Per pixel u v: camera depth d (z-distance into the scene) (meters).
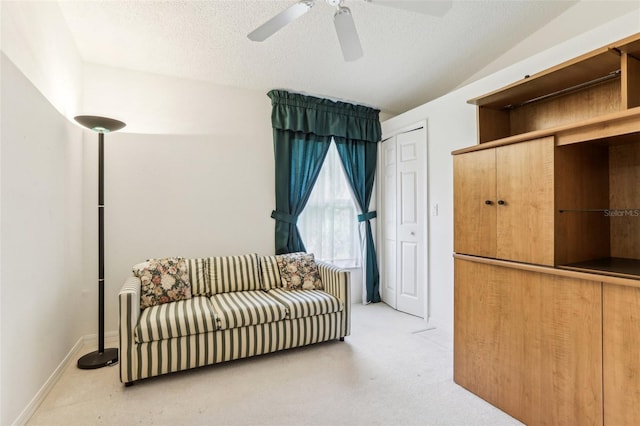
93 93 2.90
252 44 2.78
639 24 1.92
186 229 3.21
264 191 3.56
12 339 1.66
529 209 1.74
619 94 1.81
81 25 2.44
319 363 2.45
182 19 2.43
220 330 2.35
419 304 3.52
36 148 1.94
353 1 2.38
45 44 2.06
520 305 1.78
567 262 1.67
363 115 4.07
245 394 2.03
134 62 2.92
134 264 3.00
